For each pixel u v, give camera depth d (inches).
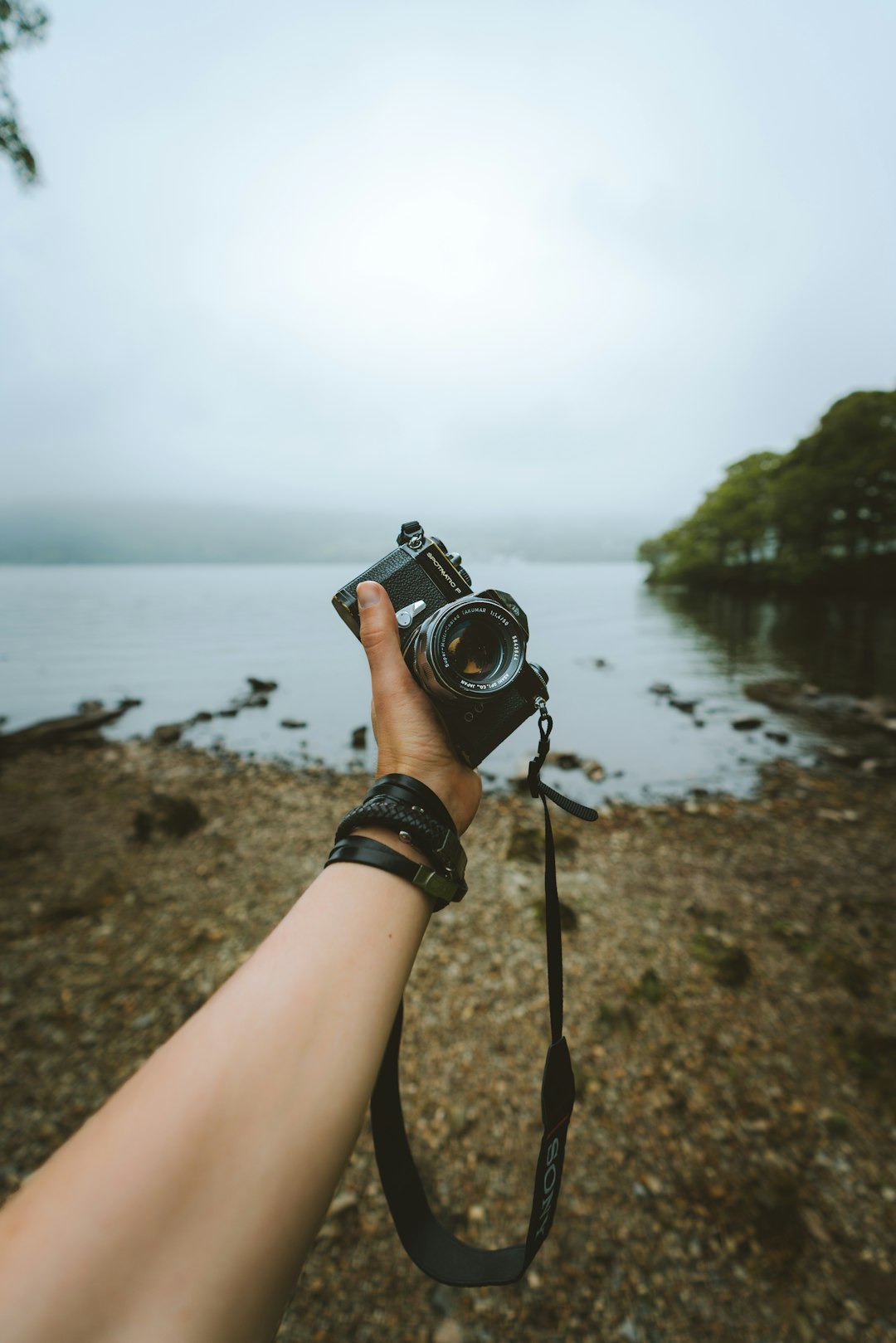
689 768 408.5
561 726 525.7
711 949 182.5
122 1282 15.6
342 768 421.1
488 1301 99.7
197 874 236.5
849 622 1365.7
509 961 178.5
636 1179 117.0
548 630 1310.3
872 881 236.8
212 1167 17.8
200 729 538.0
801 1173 117.1
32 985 171.5
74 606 2268.7
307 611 1995.6
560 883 227.8
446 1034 151.9
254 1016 21.0
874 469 1806.1
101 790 362.6
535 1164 120.8
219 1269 16.8
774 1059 143.6
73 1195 16.5
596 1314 97.7
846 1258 103.1
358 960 23.9
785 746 461.7
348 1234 108.6
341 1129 20.3
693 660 880.3
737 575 2418.8
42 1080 140.3
